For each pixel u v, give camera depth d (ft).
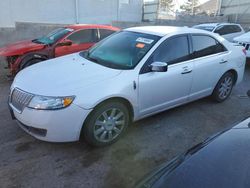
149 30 13.92
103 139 11.16
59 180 9.24
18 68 20.89
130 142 11.84
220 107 16.35
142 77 11.73
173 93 13.42
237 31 38.45
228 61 16.17
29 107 9.99
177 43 13.41
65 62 12.89
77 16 49.11
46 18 45.16
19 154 10.59
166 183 5.66
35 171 9.64
